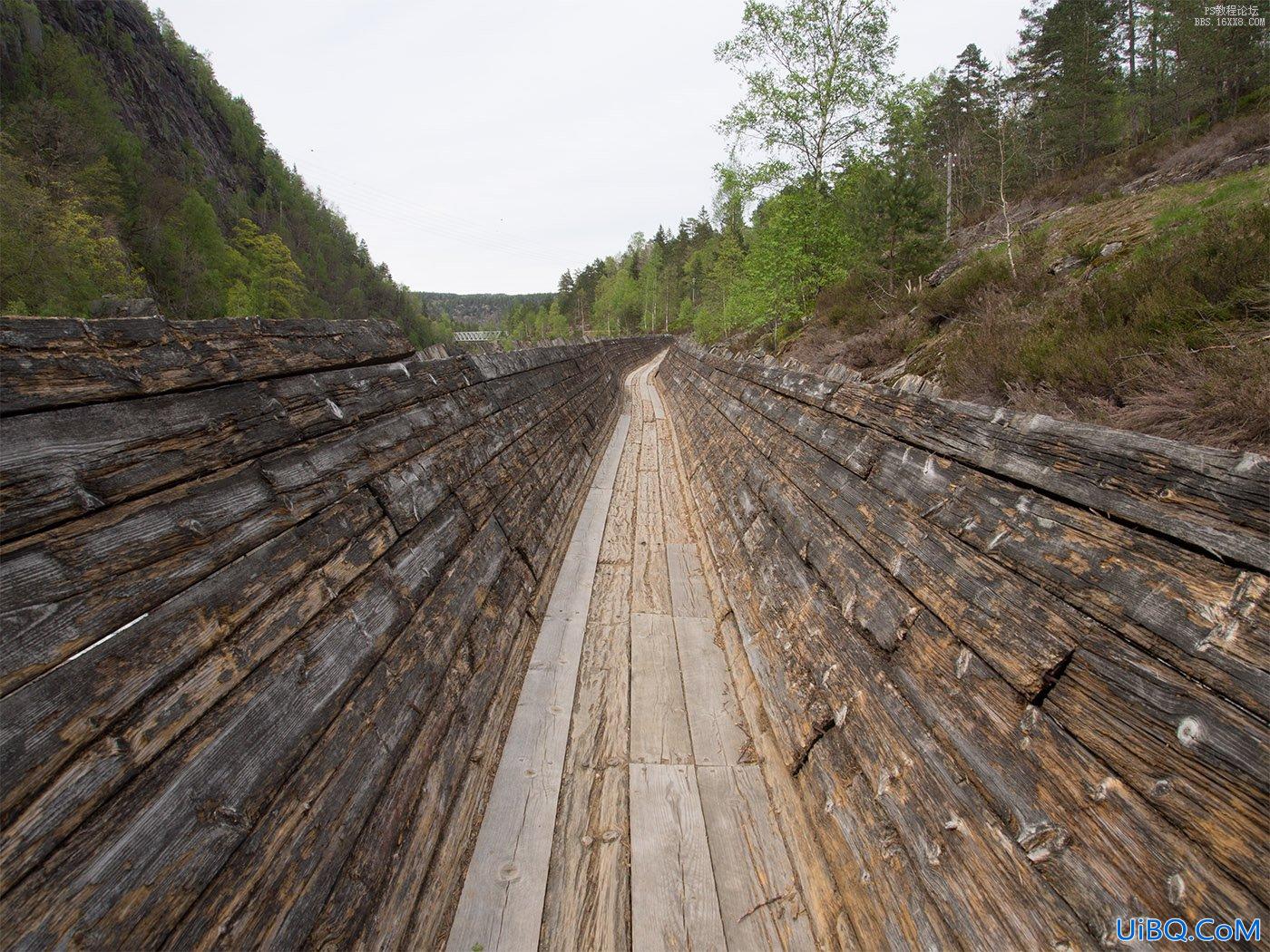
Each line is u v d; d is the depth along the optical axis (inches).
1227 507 44.3
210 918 41.9
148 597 45.9
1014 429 68.0
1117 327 197.9
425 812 74.0
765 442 182.9
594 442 337.7
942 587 71.2
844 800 76.1
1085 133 1061.8
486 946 70.0
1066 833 47.1
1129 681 46.6
